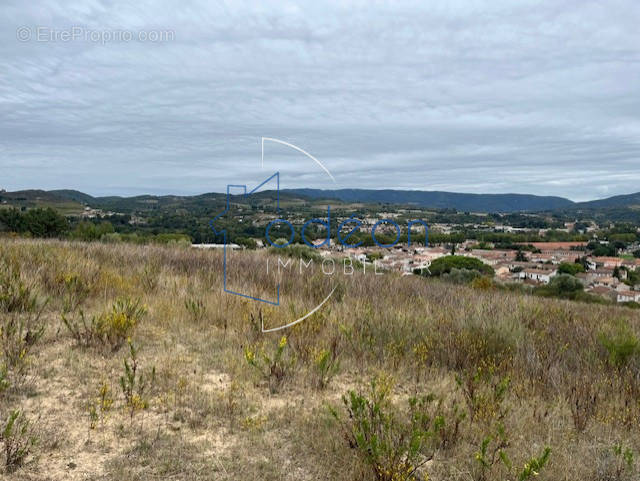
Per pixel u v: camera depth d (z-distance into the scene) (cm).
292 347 528
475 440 339
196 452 305
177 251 1243
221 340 545
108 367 430
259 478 279
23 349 423
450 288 1191
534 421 373
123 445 306
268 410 374
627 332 598
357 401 321
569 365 529
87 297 663
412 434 301
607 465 306
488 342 559
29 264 751
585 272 7606
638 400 417
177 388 398
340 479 283
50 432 309
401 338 572
